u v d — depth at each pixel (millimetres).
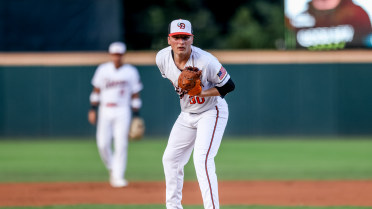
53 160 42656
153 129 56938
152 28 96250
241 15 95125
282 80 56688
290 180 32031
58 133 56938
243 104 56844
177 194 19203
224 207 23547
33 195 26891
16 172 36469
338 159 42594
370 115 56906
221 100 18766
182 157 19047
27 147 51156
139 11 97562
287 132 56969
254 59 56438
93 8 58719
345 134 57062
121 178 29469
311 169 37406
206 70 17672
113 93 29219
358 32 57469
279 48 92250
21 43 58812
